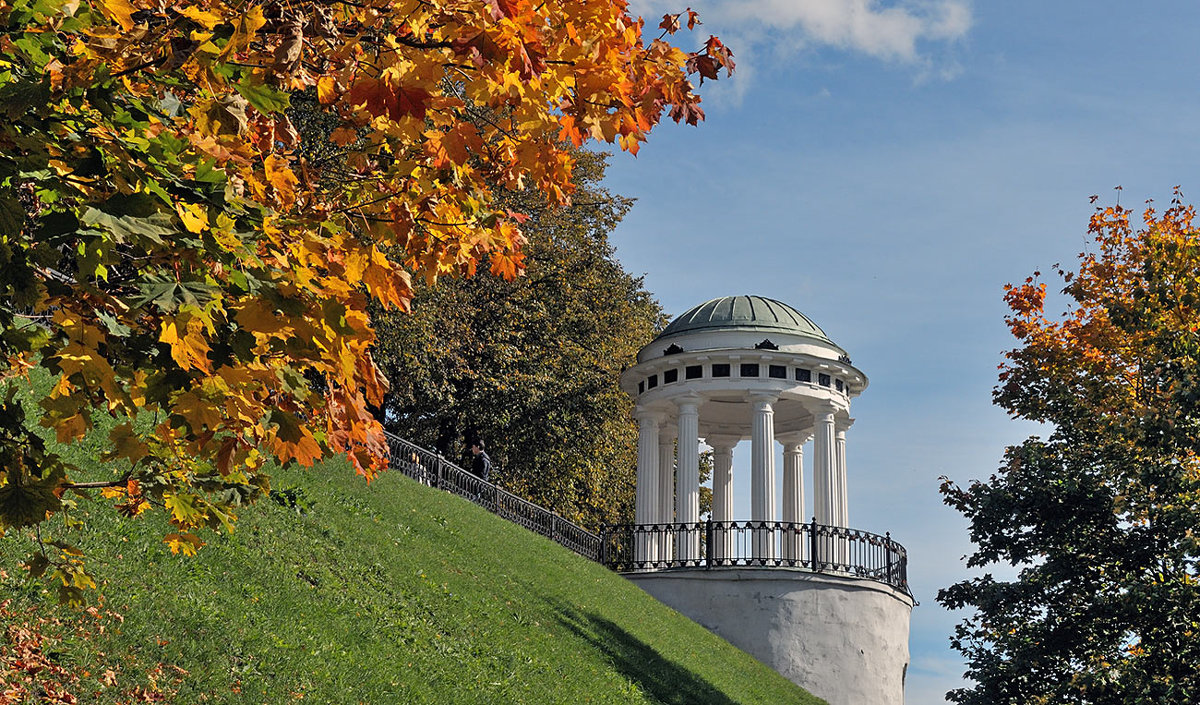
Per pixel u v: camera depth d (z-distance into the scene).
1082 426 21.81
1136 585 19.25
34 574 6.25
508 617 16.58
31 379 13.04
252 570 12.31
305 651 11.02
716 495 35.34
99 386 4.41
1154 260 20.27
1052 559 20.92
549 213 34.75
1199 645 18.78
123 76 4.49
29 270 4.07
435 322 31.50
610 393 36.62
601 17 5.69
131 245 4.48
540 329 36.41
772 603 28.69
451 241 6.28
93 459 12.38
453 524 20.86
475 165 6.43
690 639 24.23
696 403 31.05
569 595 20.66
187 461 6.05
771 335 30.91
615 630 19.80
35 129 4.27
